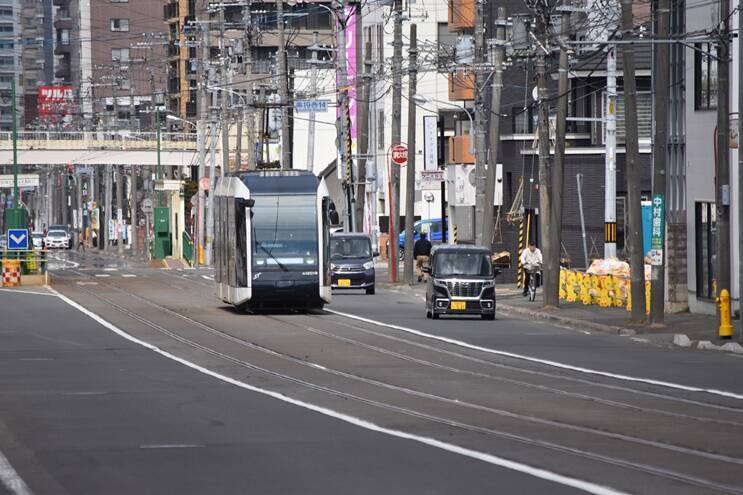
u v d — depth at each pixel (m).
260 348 92.62
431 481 38.47
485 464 41.84
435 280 124.94
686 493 36.47
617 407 58.88
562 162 131.12
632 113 111.06
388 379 71.81
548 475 39.50
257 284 124.19
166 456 43.78
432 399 62.16
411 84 175.50
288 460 42.75
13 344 96.31
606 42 96.75
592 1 158.62
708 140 121.25
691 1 124.81
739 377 72.31
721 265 99.31
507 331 109.75
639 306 111.56
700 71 123.75
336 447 45.81
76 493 36.81
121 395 63.78
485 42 182.62
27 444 47.00
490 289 124.75
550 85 180.75
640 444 46.81
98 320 121.25
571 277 146.88
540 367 78.69
